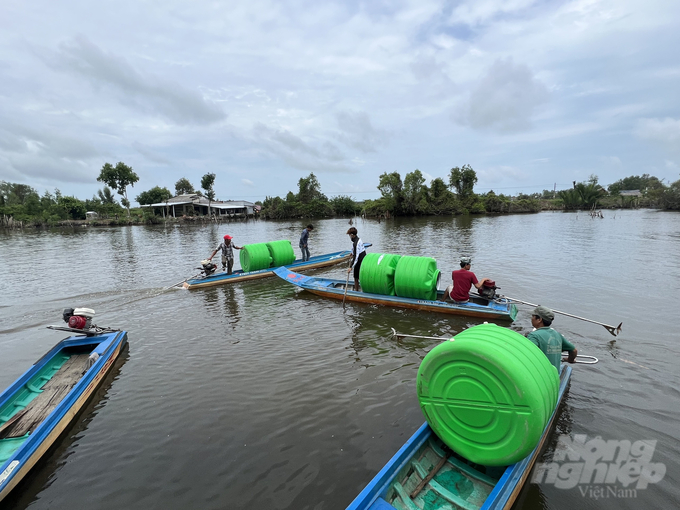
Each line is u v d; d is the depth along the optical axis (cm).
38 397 535
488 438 346
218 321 896
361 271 1007
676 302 911
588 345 675
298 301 1055
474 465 376
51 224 5353
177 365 662
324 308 975
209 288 1235
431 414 379
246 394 554
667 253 1617
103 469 413
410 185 5912
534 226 3375
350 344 726
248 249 1367
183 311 988
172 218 5894
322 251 2130
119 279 1423
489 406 340
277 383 583
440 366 362
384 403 517
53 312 1006
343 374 604
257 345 739
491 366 332
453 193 6438
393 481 329
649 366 590
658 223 3412
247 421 488
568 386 534
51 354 629
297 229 4053
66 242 2998
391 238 2666
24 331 869
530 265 1431
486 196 7019
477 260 1575
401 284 934
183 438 461
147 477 398
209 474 398
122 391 578
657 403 491
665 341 683
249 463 411
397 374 599
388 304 960
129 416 511
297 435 455
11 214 5759
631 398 504
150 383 600
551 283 1139
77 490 384
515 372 321
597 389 527
